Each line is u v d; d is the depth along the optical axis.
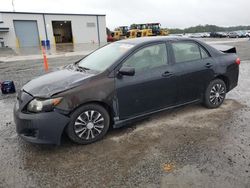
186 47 4.93
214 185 2.92
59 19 36.72
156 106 4.58
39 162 3.50
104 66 4.23
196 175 3.11
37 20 35.09
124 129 4.46
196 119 4.82
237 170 3.19
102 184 3.00
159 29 39.09
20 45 34.41
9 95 7.07
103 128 4.08
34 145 3.97
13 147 3.93
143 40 4.64
